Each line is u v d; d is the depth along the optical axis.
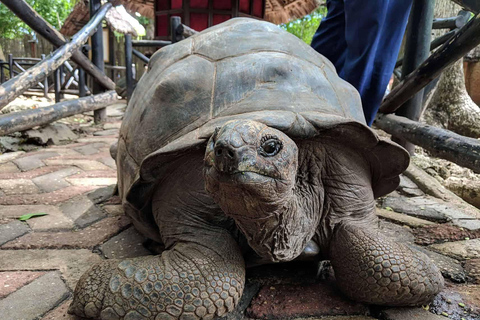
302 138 1.79
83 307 1.66
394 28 3.74
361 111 2.32
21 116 5.17
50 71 5.17
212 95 2.01
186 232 1.89
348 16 3.64
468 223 3.03
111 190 3.61
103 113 7.48
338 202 2.01
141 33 15.20
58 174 4.11
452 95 6.91
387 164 2.18
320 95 2.07
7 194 3.46
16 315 1.77
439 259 2.41
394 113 4.65
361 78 3.74
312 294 1.99
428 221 3.12
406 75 4.40
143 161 1.82
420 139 3.67
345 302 1.93
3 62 12.27
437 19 5.23
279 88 1.97
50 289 2.00
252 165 1.35
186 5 7.27
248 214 1.53
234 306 1.71
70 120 7.71
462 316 1.82
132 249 2.48
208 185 1.48
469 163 3.02
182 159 1.89
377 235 1.88
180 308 1.59
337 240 1.95
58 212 3.07
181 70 2.16
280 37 2.36
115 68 10.57
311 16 15.74
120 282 1.64
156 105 2.14
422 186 3.95
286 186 1.47
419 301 1.84
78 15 11.45
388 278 1.74
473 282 2.15
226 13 7.44
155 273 1.65
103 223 2.87
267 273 2.18
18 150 5.16
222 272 1.71
